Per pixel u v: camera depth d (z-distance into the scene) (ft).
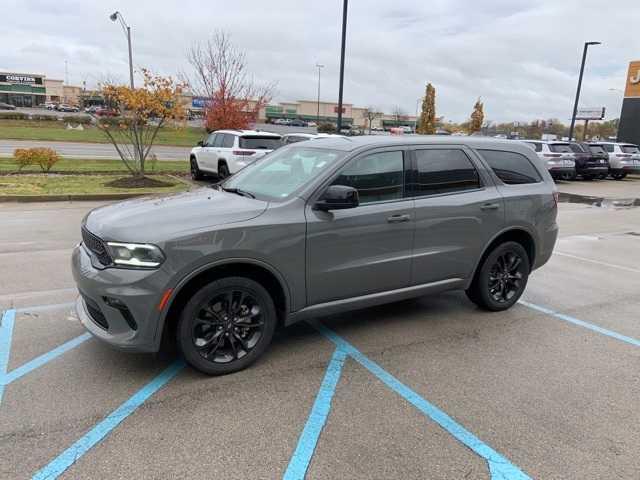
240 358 12.08
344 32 49.52
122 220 11.32
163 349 13.25
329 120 336.08
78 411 10.22
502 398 11.29
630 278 22.00
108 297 10.69
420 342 14.33
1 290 17.53
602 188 65.31
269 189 13.57
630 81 100.58
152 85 50.37
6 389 10.98
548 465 8.98
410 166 14.33
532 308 17.65
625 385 12.06
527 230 16.81
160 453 8.98
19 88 349.20
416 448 9.36
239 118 72.74
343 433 9.77
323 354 13.34
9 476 8.27
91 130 145.38
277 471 8.61
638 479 8.65
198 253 10.94
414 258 14.35
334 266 12.95
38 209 34.45
